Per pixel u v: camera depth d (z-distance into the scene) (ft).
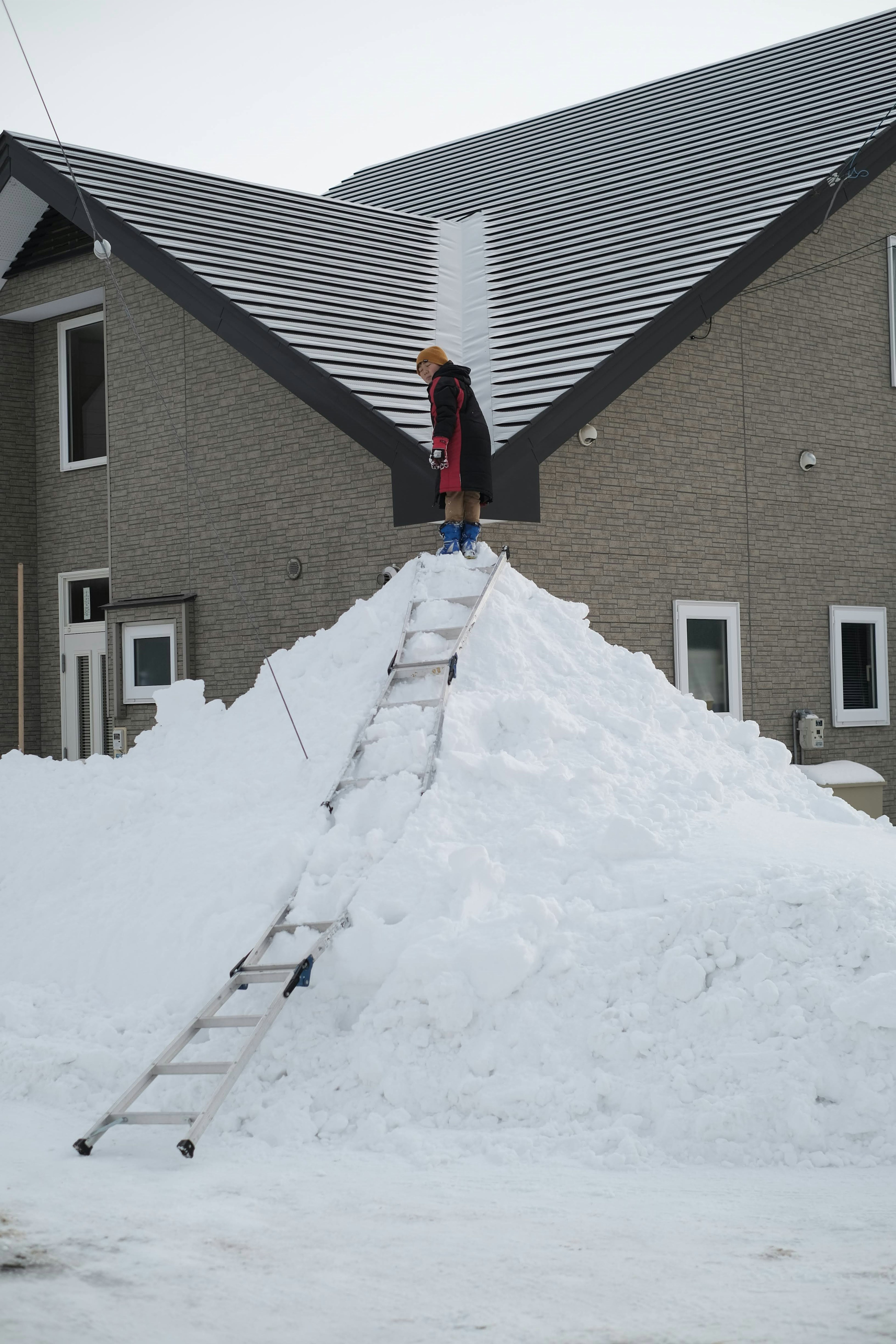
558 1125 18.10
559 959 20.22
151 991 23.29
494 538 37.45
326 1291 12.62
